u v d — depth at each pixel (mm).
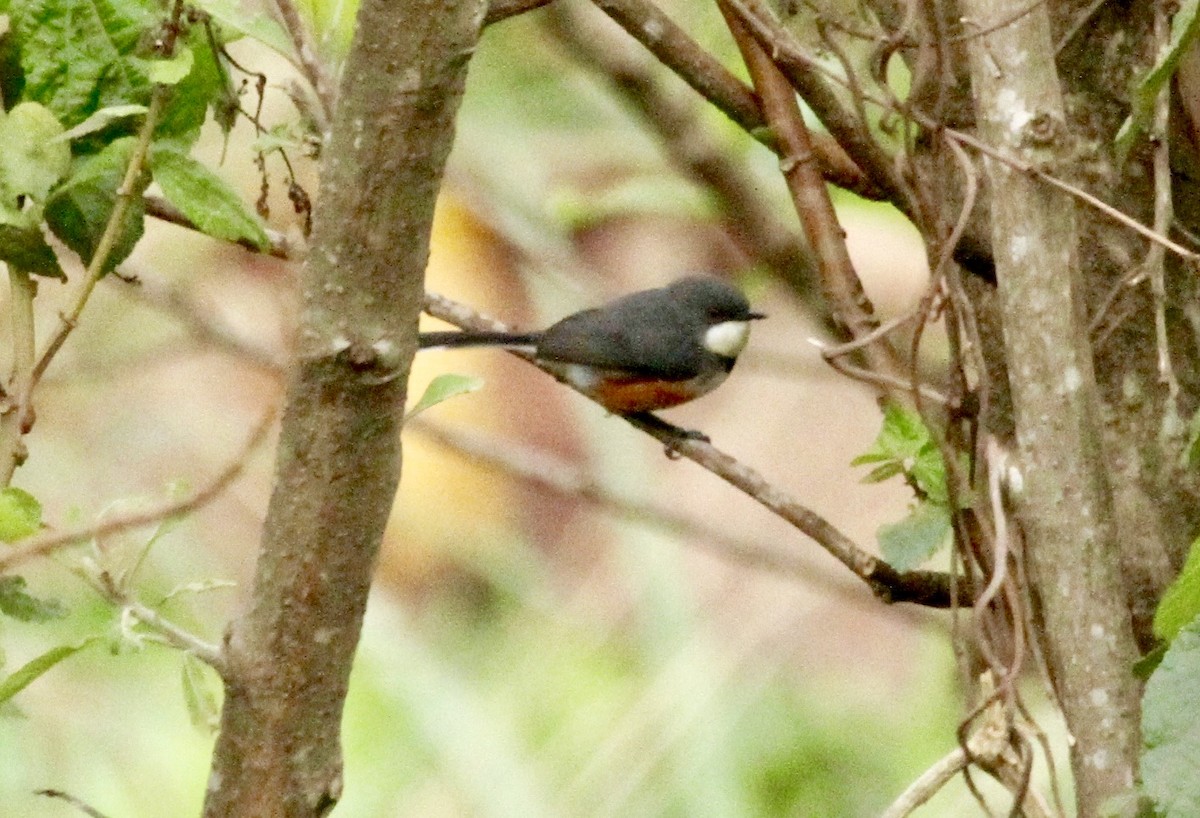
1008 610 5590
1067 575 4812
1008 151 4852
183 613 9797
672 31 6094
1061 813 4949
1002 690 5137
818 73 5758
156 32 4762
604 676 10273
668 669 9719
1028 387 4867
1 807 9578
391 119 3457
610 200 10773
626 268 11930
